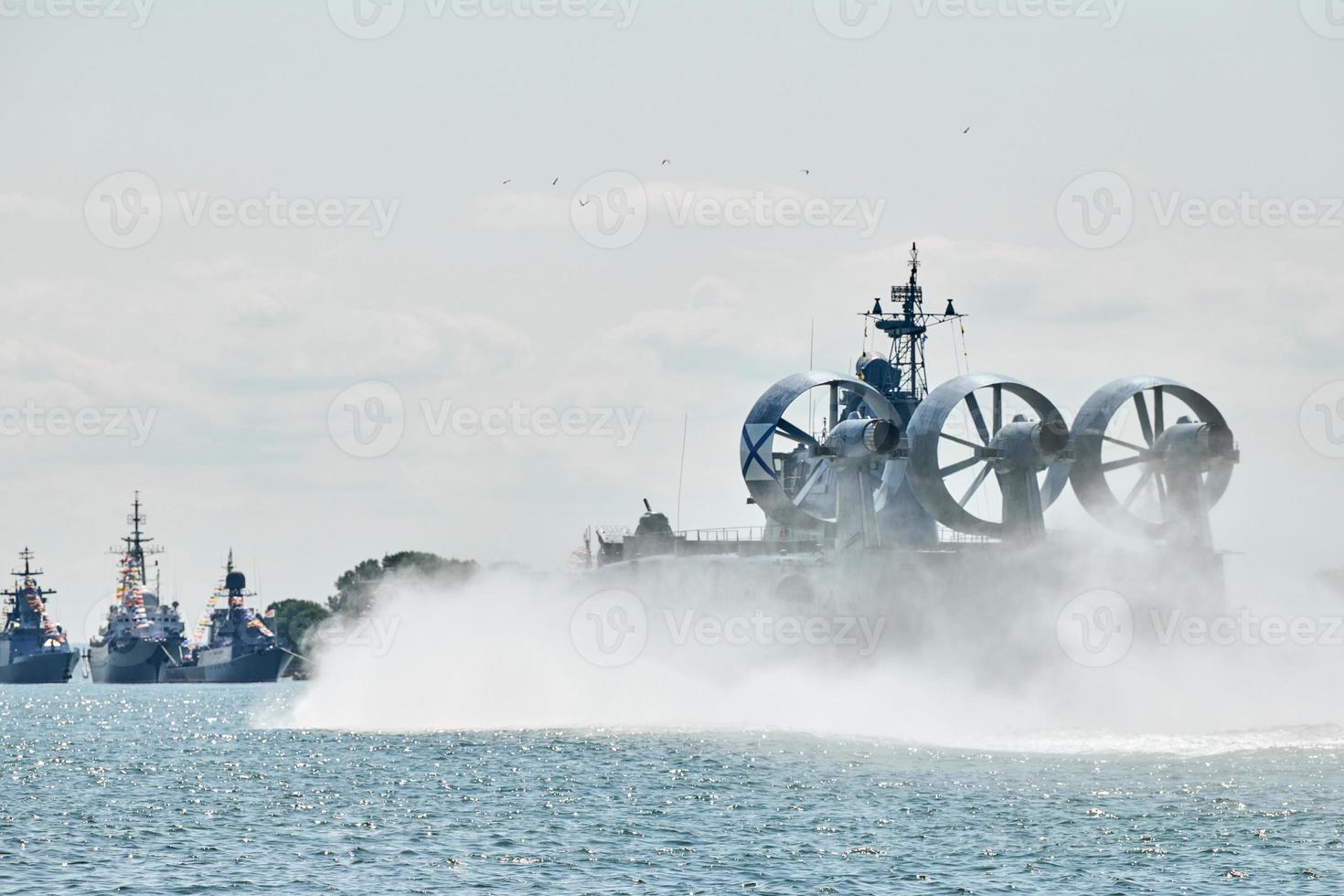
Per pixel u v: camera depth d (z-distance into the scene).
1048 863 181.62
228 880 180.50
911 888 170.62
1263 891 167.38
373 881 178.75
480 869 184.25
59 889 176.75
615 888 173.00
